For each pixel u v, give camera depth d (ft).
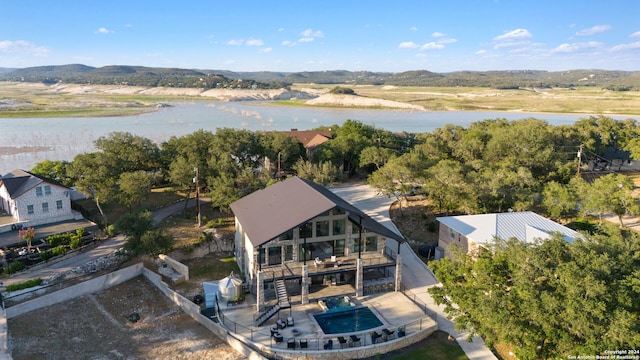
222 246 172.76
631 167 314.96
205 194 230.48
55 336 112.47
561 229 151.64
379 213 211.00
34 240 160.04
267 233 127.44
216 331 117.39
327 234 137.69
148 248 144.77
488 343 95.96
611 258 90.07
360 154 278.05
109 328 118.11
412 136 351.87
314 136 332.19
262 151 269.03
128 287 140.67
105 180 185.16
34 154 344.28
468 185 188.96
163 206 212.23
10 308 118.73
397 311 127.03
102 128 498.69
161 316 125.80
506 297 91.50
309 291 136.98
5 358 97.04
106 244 168.55
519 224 155.74
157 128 504.43
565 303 82.84
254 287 135.85
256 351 107.55
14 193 173.58
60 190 181.98
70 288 130.41
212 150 237.04
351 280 144.87
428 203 222.69
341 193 249.14
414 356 108.78
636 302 83.66
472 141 279.08
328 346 107.45
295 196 146.30
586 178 273.54
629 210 176.24
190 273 152.35
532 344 87.61
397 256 136.98
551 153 244.42
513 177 188.85
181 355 107.86
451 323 122.62
